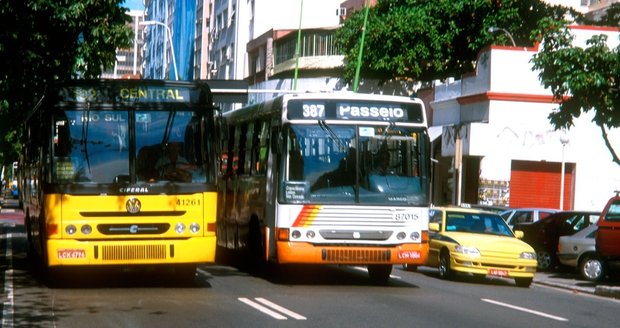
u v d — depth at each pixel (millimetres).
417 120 18766
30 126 20438
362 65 51656
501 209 29672
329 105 18484
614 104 23562
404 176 18547
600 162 39375
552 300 18297
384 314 14359
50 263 16406
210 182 17062
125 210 16625
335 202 18219
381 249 18281
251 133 21359
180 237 16875
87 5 20547
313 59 65000
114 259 16594
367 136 18484
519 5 48344
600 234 22672
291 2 78938
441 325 13352
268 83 70875
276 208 18344
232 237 23094
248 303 15328
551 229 27344
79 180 16547
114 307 14555
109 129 16797
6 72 20672
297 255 18031
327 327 12773
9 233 38062
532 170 39125
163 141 16953
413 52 49938
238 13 81500
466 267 21516
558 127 24406
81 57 20812
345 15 65750
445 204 42094
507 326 13578
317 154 18328
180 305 14906
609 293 20547
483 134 38438
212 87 35688
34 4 19781
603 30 38906
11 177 111188
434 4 50062
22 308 14375
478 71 40406
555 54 23844
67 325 12602
